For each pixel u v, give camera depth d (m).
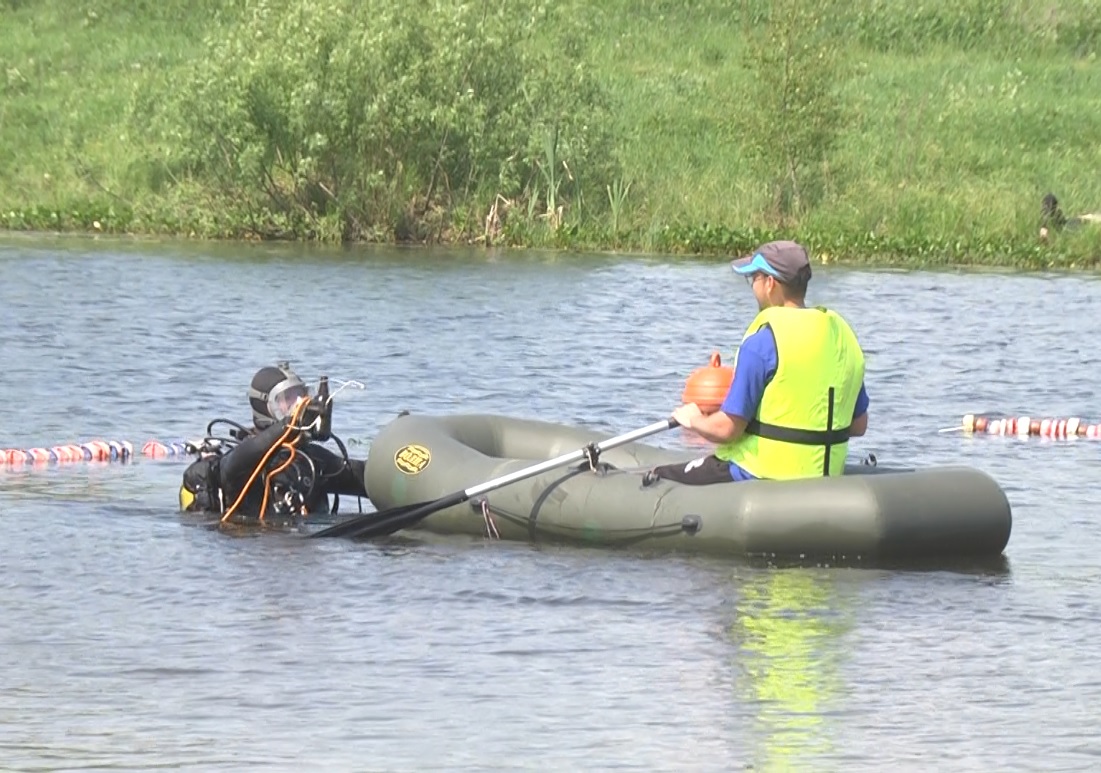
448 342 54.78
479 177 90.50
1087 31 118.12
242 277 71.19
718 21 116.12
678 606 26.31
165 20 113.50
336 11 88.94
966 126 100.38
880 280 75.94
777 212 91.50
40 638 24.48
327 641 24.39
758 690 22.19
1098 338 59.06
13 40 110.38
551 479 31.14
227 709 21.36
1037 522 32.50
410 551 30.27
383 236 89.25
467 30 89.44
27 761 19.42
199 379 47.81
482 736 20.34
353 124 88.25
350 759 19.56
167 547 30.34
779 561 28.97
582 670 23.03
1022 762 19.62
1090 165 96.75
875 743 20.19
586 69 92.62
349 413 43.09
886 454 39.78
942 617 25.78
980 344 57.38
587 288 69.94
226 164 89.75
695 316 62.03
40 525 31.92
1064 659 23.70
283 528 32.25
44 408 43.62
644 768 19.30
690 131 98.75
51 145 97.94
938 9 118.00
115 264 74.38
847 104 101.75
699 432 29.97
